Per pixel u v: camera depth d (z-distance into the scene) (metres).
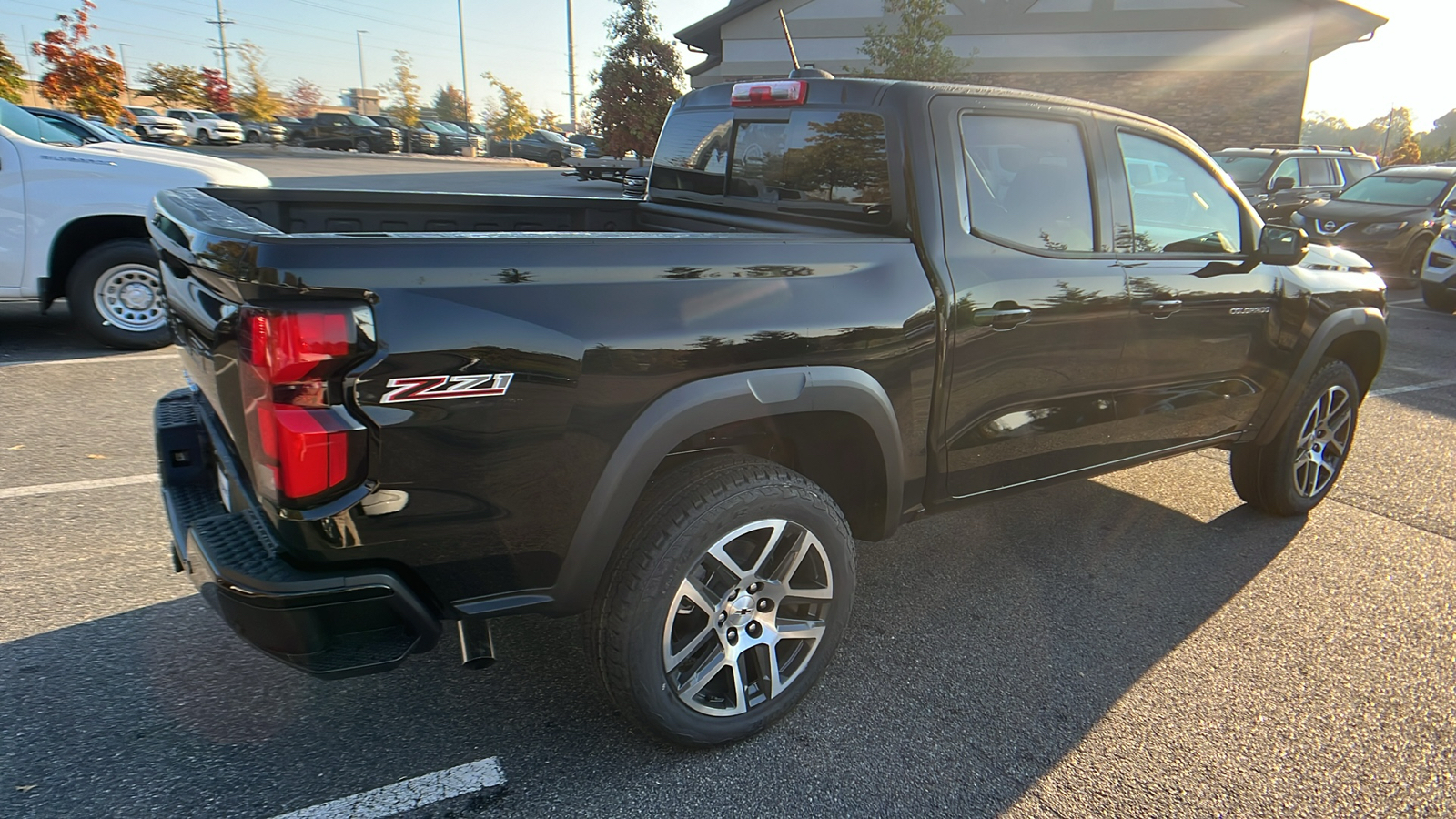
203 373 2.31
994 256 2.81
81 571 3.31
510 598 2.14
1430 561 3.92
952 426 2.81
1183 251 3.41
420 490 1.90
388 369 1.81
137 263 6.31
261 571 1.87
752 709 2.50
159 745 2.41
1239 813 2.35
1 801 2.17
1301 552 3.98
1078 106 3.12
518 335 1.94
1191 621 3.33
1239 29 20.70
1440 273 10.55
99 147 6.53
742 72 23.34
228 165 6.89
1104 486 4.79
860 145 2.84
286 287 1.72
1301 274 3.86
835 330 2.42
